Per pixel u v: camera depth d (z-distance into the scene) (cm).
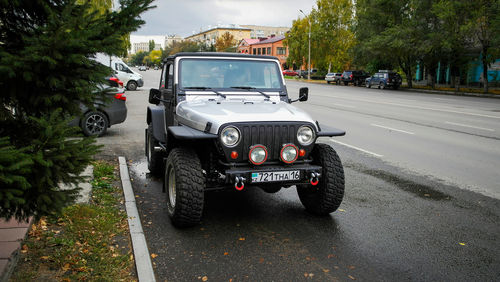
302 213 493
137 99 2014
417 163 766
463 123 1291
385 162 775
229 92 529
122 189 557
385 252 388
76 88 273
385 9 3575
